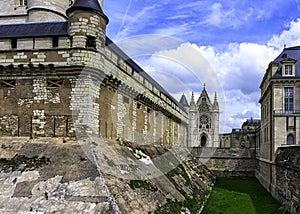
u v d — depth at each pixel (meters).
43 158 20.67
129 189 19.14
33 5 38.09
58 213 16.52
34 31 25.28
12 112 24.31
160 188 23.03
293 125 43.66
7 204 17.45
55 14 38.41
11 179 19.23
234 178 59.75
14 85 24.47
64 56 23.28
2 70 24.41
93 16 23.42
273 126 44.16
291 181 30.55
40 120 23.72
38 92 23.95
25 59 23.89
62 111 23.41
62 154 20.73
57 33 23.98
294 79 44.00
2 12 40.88
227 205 33.06
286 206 32.09
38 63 23.58
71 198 17.22
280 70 45.53
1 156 21.52
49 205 17.05
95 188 17.56
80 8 23.22
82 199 17.06
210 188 41.81
